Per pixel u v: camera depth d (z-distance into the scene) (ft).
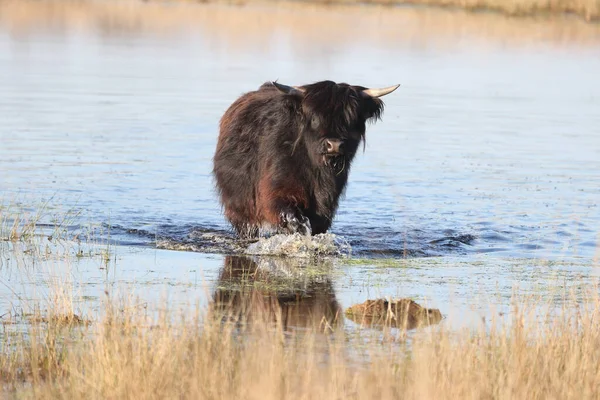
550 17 494.18
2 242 114.32
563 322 77.20
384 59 344.28
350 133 112.16
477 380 64.34
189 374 63.82
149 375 62.49
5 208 131.85
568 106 253.85
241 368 64.39
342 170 115.14
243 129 120.98
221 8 528.63
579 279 103.86
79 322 80.84
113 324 70.64
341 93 111.24
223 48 372.58
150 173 161.07
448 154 186.09
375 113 117.08
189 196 145.69
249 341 73.00
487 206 143.43
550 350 69.77
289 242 113.91
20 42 372.17
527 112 242.17
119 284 95.81
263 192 114.93
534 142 201.36
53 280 92.84
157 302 86.53
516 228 130.21
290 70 305.73
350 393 62.39
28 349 73.26
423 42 405.18
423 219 134.51
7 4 527.40
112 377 62.75
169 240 119.24
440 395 61.00
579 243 122.62
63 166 163.22
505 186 158.61
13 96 242.99
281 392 60.64
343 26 459.73
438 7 531.09
